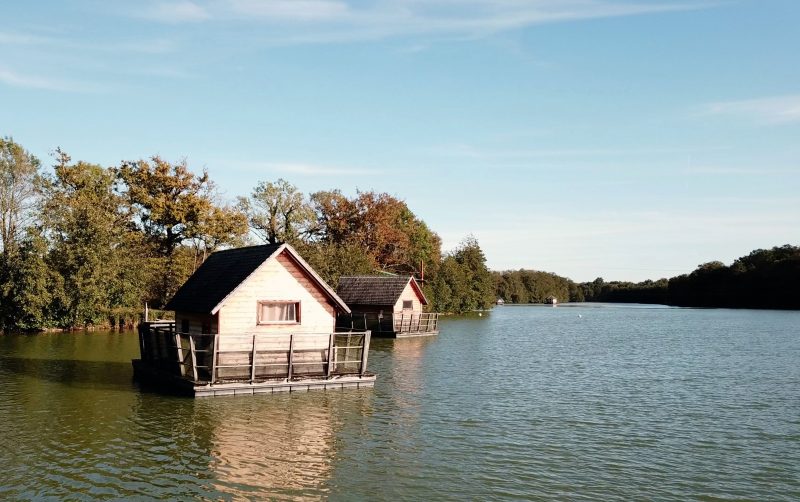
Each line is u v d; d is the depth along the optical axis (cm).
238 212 7688
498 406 2895
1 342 5225
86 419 2495
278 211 8775
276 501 1675
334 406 2789
